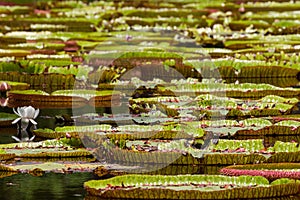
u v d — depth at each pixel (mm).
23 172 33000
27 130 42031
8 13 112875
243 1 126062
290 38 81188
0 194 30641
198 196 28422
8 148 35531
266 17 100812
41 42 82688
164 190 28453
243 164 33469
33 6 122500
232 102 44156
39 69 63219
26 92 51562
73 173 32938
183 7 118125
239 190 28547
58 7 122438
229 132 38531
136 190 28562
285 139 38844
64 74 58469
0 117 43531
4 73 58469
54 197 30250
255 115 43219
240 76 62688
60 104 50219
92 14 107500
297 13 108438
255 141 35125
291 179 29719
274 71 62969
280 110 43250
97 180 29891
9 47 77000
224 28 93188
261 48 71812
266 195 28844
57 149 35438
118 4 121188
